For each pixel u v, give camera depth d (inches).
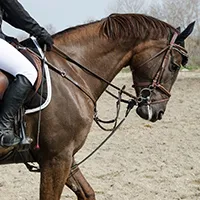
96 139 755.4
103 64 374.3
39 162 350.9
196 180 558.9
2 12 330.3
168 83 382.0
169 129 826.2
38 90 334.3
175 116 951.0
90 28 375.6
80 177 380.5
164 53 375.9
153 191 521.0
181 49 380.5
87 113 357.1
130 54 378.0
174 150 687.1
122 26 373.4
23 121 332.5
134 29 372.8
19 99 320.5
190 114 974.4
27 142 330.3
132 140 748.0
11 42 335.6
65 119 343.3
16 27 338.3
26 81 321.1
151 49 374.0
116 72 381.1
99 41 372.5
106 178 564.1
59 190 348.8
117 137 769.6
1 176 572.4
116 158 643.5
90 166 607.2
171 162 627.8
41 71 336.5
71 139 348.8
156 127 844.0
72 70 360.8
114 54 375.6
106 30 373.7
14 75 323.6
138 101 380.2
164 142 732.0
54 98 340.5
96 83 373.1
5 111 321.7
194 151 682.8
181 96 1230.9
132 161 630.5
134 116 956.0
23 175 578.2
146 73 376.2
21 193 518.6
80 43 370.3
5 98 322.3
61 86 346.3
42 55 343.9
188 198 505.4
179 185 541.0
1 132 320.5
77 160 629.9
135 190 524.7
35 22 335.0
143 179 560.4
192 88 1385.3
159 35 375.6
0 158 344.5
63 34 373.1
